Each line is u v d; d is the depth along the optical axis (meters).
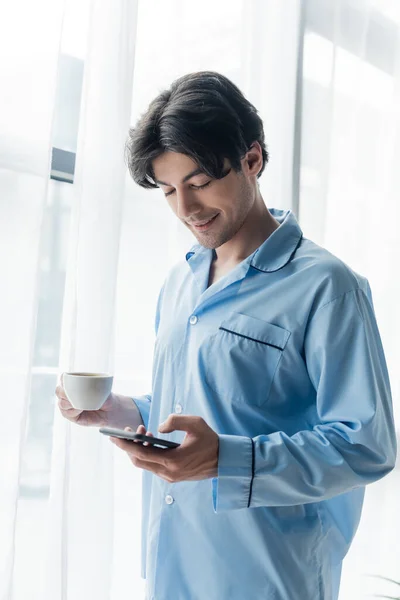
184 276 1.25
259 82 1.75
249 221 1.15
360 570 1.96
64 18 1.25
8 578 1.15
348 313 1.03
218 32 1.64
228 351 1.06
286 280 1.08
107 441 1.35
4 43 1.18
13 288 1.18
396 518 2.00
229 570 1.04
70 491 1.30
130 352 1.49
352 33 1.98
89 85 1.31
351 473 0.96
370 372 1.00
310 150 1.90
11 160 1.19
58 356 1.41
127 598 1.47
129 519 1.47
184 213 1.02
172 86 1.03
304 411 1.08
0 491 1.16
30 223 1.20
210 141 0.96
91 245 1.33
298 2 1.84
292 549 1.03
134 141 1.01
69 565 1.30
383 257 2.02
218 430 1.05
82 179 1.29
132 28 1.36
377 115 2.02
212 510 1.04
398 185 2.03
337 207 1.97
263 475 0.93
